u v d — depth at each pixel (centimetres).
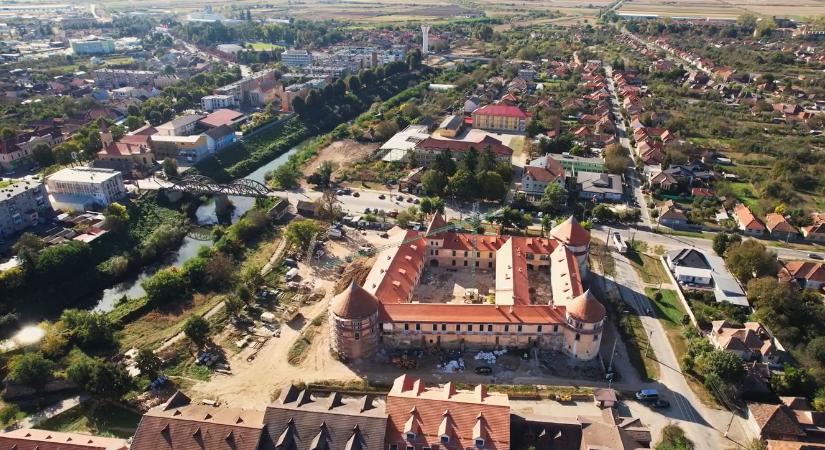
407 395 13225
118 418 14412
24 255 19975
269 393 15100
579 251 19875
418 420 12619
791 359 15938
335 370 15950
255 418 12938
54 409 14725
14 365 15250
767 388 14725
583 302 15688
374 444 12156
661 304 18800
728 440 13462
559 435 12688
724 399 14550
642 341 16962
